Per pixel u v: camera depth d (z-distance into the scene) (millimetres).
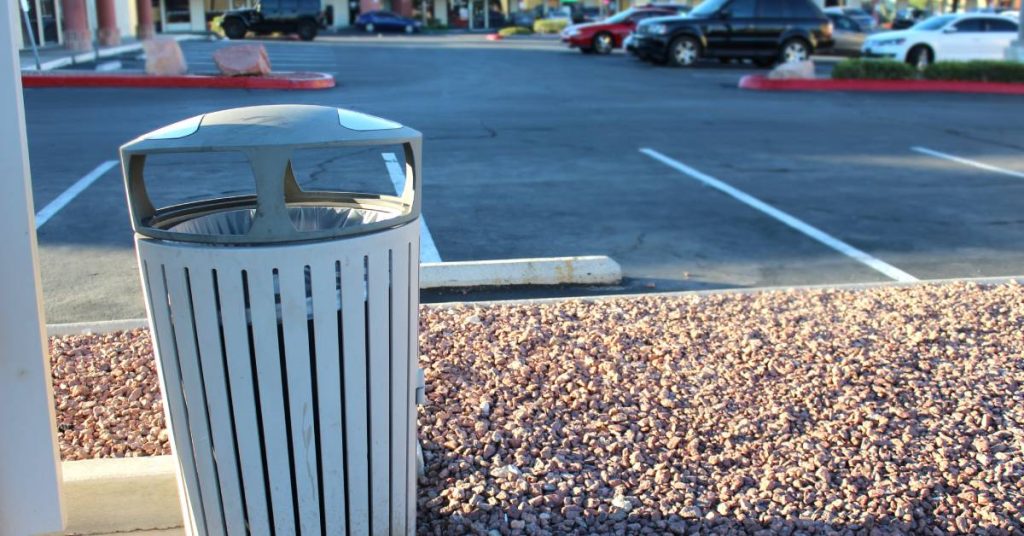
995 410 3926
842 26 29406
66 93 16906
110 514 3162
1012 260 6922
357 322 2400
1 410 2424
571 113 15219
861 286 5805
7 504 2484
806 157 11445
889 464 3471
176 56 19156
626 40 25406
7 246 2344
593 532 3051
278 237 2268
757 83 19719
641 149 11852
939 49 24203
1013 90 19984
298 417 2414
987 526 3117
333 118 2398
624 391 4039
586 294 5977
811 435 3695
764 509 3188
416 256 2537
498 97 17375
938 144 12648
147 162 10227
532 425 3717
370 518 2641
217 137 2234
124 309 5539
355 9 55781
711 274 6484
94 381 4145
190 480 2539
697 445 3592
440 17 61219
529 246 7145
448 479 3322
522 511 3135
